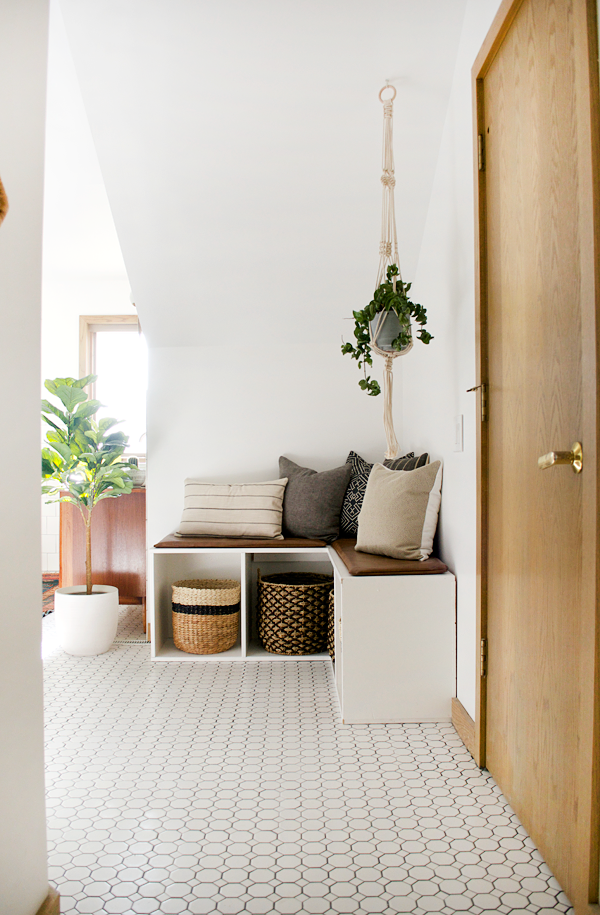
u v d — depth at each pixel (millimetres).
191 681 2756
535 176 1537
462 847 1513
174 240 3045
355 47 2303
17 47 1159
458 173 2324
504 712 1762
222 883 1378
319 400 3580
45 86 1277
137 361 5418
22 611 1169
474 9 2082
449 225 2459
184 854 1486
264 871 1421
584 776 1231
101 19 2234
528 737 1568
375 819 1639
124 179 2785
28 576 1193
